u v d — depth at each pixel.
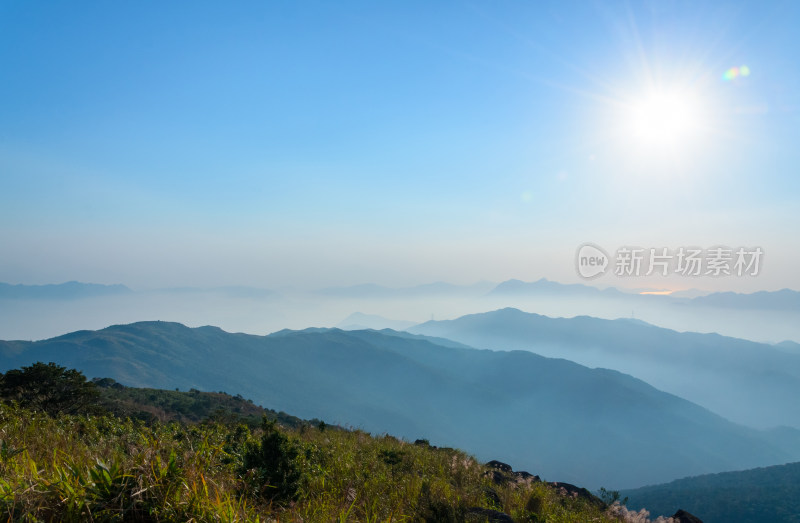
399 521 5.70
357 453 12.23
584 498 12.10
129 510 3.26
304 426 18.31
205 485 3.71
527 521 8.08
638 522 10.53
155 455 3.87
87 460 4.10
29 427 6.04
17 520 2.94
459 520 6.18
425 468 11.37
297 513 4.96
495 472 13.50
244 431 10.58
